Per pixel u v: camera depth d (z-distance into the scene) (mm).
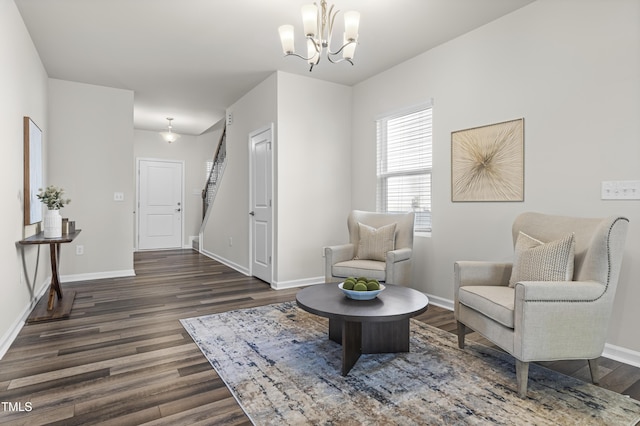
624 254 2389
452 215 3557
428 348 2594
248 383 2070
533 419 1736
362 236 3789
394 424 1693
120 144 4980
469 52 3359
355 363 2336
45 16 3072
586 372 2246
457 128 3482
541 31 2814
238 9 2977
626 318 2396
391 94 4238
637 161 2324
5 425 1666
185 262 6277
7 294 2646
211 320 3164
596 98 2514
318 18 2703
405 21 3154
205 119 6785
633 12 2338
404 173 4129
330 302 2346
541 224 2521
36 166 3596
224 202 6188
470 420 1728
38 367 2258
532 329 1920
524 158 2938
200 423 1698
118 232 4996
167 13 3035
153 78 4582
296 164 4477
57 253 3871
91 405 1840
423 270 3885
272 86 4438
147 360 2361
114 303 3705
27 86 3297
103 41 3551
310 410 1806
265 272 4699
